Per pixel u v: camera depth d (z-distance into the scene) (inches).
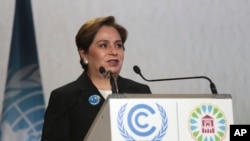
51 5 322.0
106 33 210.1
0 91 306.0
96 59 208.7
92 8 326.3
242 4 346.3
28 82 299.9
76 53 319.3
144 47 328.2
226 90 334.6
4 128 291.0
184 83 328.8
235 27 342.3
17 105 295.3
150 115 146.6
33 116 296.0
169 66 329.4
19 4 308.5
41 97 299.4
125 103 145.3
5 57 310.8
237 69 338.0
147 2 333.7
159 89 325.1
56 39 319.3
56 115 195.5
